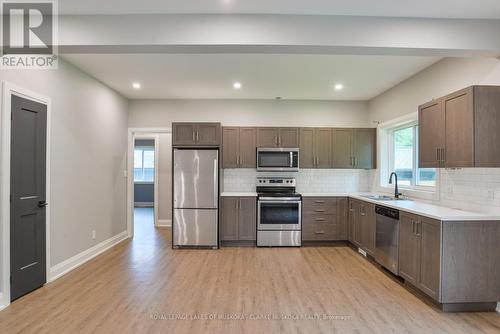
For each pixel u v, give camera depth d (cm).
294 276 358
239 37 259
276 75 420
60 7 246
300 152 530
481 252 270
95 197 441
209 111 563
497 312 272
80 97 399
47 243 332
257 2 241
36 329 239
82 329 239
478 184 298
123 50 270
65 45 258
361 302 290
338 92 509
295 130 527
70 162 377
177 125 484
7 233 280
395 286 329
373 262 413
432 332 238
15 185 289
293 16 261
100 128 455
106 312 267
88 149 420
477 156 261
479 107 262
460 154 277
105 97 470
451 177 335
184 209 479
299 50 272
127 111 558
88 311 269
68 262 374
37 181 318
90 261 413
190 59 362
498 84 281
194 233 480
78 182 395
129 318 257
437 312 271
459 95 278
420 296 304
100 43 258
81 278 348
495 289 271
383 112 508
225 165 523
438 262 270
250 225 496
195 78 435
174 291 313
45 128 330
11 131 285
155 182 674
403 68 389
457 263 268
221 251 467
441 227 267
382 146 518
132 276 356
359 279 349
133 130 561
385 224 371
